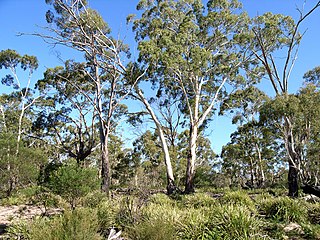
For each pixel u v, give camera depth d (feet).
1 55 99.81
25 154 59.52
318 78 72.18
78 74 88.58
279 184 100.27
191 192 72.64
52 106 95.50
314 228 27.58
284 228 28.89
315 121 48.42
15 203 55.93
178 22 78.48
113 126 90.48
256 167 120.47
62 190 38.17
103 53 75.61
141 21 78.48
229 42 79.46
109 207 33.76
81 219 23.02
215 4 74.90
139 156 113.50
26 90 104.83
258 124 57.77
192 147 78.48
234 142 124.67
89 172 40.34
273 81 61.72
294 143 54.44
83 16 71.56
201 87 87.30
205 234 24.22
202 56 67.51
